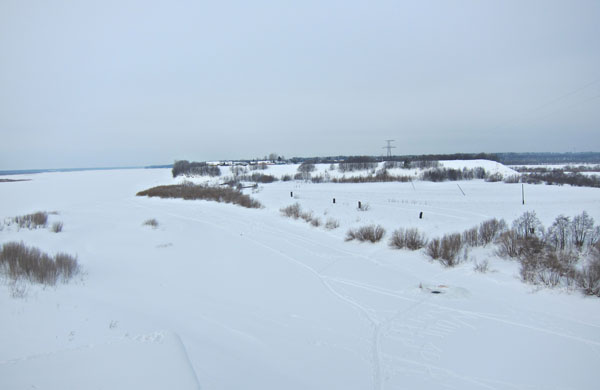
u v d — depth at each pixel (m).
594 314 8.32
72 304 7.90
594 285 9.26
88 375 4.59
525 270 10.92
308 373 5.88
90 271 11.91
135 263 13.95
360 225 21.02
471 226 18.08
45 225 21.17
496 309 9.00
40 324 6.61
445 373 6.07
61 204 44.03
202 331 7.27
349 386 5.57
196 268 13.59
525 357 6.59
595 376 5.92
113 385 4.34
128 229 21.92
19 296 8.05
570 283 9.85
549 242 12.55
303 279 12.27
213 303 9.45
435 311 9.06
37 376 4.49
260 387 5.13
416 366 6.30
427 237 16.77
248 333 7.47
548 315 8.46
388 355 6.73
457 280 11.55
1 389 4.07
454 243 14.13
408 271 12.97
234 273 12.99
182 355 5.44
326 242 18.44
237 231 21.69
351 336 7.63
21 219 21.61
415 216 22.34
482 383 5.76
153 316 7.79
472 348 7.00
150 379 4.55
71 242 17.42
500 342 7.21
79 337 6.17
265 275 12.76
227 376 5.26
